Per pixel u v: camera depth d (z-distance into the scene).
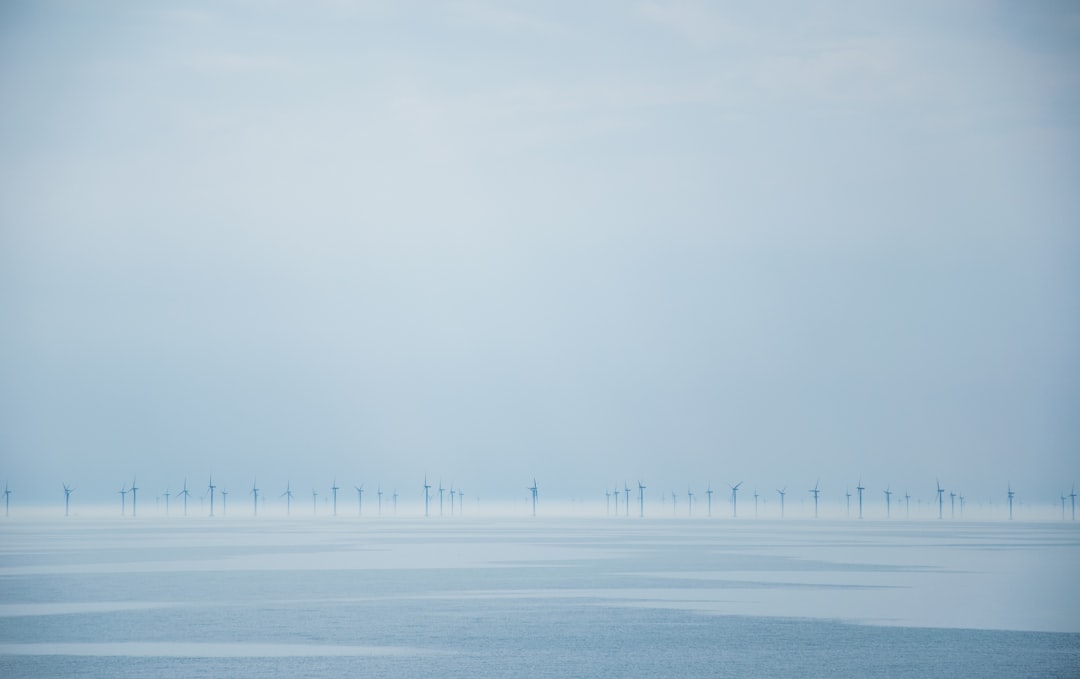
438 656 82.88
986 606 112.25
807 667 78.94
